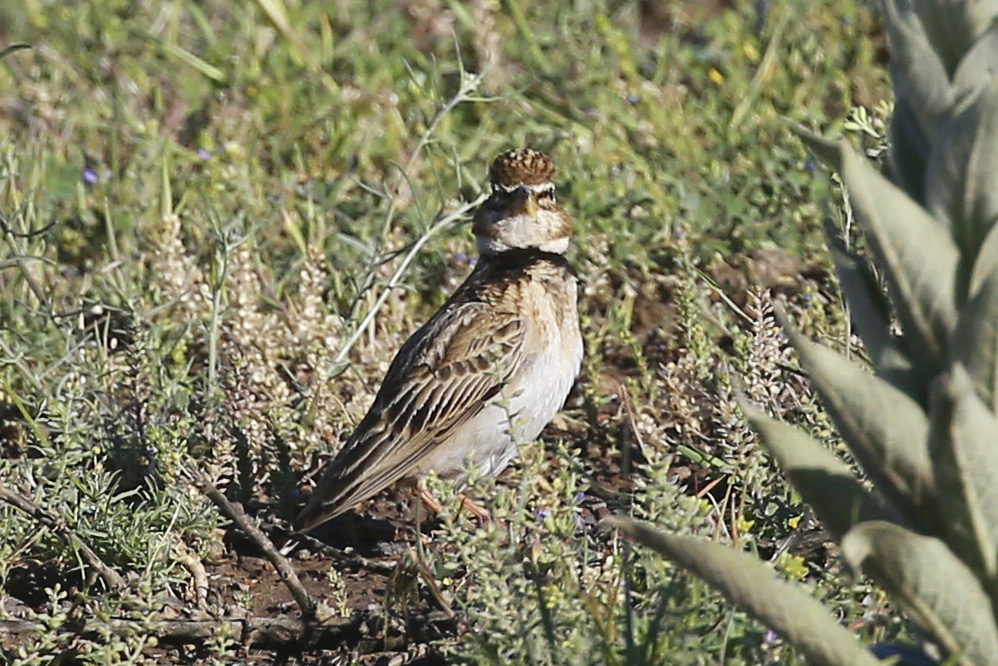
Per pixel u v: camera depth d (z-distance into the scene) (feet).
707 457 35.35
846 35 61.11
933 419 18.54
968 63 19.25
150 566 29.96
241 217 45.32
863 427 19.19
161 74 61.72
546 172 37.17
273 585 33.94
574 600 24.98
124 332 39.11
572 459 28.94
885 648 20.98
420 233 44.09
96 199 50.90
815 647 19.24
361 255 47.14
